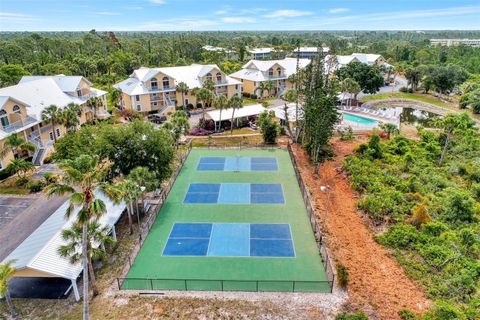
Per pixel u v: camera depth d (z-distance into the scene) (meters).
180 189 41.59
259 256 29.23
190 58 156.62
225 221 34.62
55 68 105.12
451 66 103.62
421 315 22.42
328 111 44.75
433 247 28.27
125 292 25.28
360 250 29.55
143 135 36.91
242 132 64.25
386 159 47.66
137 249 30.41
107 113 70.75
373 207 34.44
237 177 44.81
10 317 23.14
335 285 25.62
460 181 41.91
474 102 80.38
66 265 24.64
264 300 24.33
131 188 29.84
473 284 24.42
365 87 87.12
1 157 43.72
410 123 73.94
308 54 146.00
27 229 33.62
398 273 26.69
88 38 161.50
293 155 51.47
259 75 90.88
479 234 30.56
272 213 36.06
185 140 59.16
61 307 24.02
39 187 41.50
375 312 22.94
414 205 35.59
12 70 94.38
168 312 23.34
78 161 20.09
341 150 53.75
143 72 79.19
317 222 33.84
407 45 178.50
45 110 49.88
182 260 28.88
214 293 25.08
